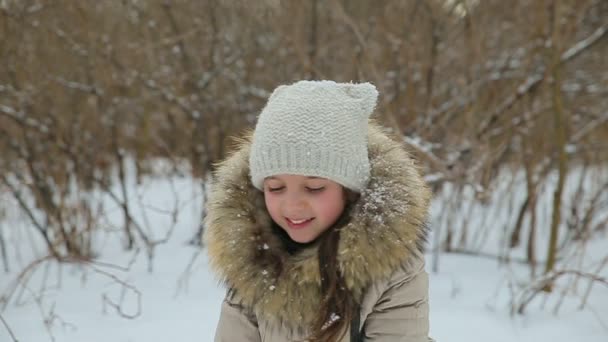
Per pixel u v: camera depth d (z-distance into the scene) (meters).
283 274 1.34
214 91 4.05
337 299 1.29
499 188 4.26
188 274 3.12
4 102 3.42
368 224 1.29
